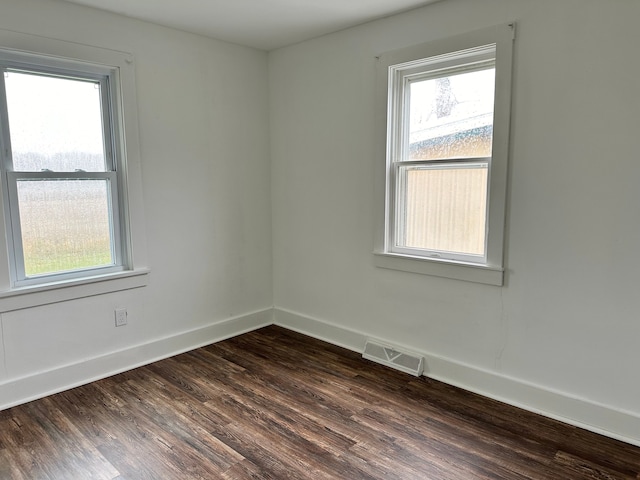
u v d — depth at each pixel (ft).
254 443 7.35
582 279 7.65
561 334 7.97
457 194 9.24
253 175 12.49
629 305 7.23
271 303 13.42
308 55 11.43
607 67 7.06
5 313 8.39
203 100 11.12
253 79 12.20
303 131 11.85
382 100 9.93
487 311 8.84
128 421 8.00
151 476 6.55
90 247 9.69
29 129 8.67
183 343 11.24
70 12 8.79
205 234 11.50
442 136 9.41
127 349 10.18
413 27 9.30
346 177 11.00
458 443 7.34
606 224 7.31
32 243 8.86
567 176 7.61
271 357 10.89
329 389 9.25
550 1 7.48
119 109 9.67
